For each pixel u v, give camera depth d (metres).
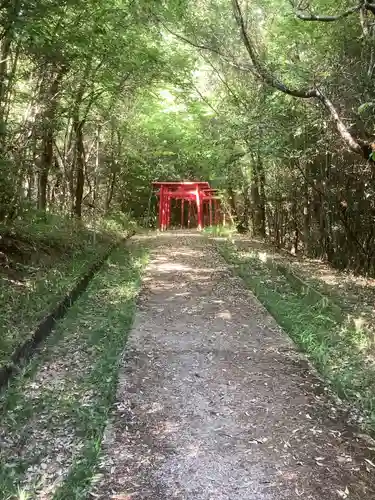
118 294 8.09
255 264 11.20
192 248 14.68
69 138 15.13
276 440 3.67
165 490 3.09
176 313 7.15
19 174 8.55
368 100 7.24
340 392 4.50
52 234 10.27
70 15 8.54
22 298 6.55
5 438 3.77
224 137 12.15
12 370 4.67
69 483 3.19
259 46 9.52
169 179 25.61
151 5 9.09
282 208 15.12
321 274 10.21
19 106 11.12
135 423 3.90
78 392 4.52
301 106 9.39
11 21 5.87
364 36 7.61
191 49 13.00
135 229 21.83
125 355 5.36
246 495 3.04
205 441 3.64
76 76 10.96
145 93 14.62
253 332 6.28
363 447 3.60
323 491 3.09
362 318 6.67
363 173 9.48
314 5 8.27
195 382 4.70
